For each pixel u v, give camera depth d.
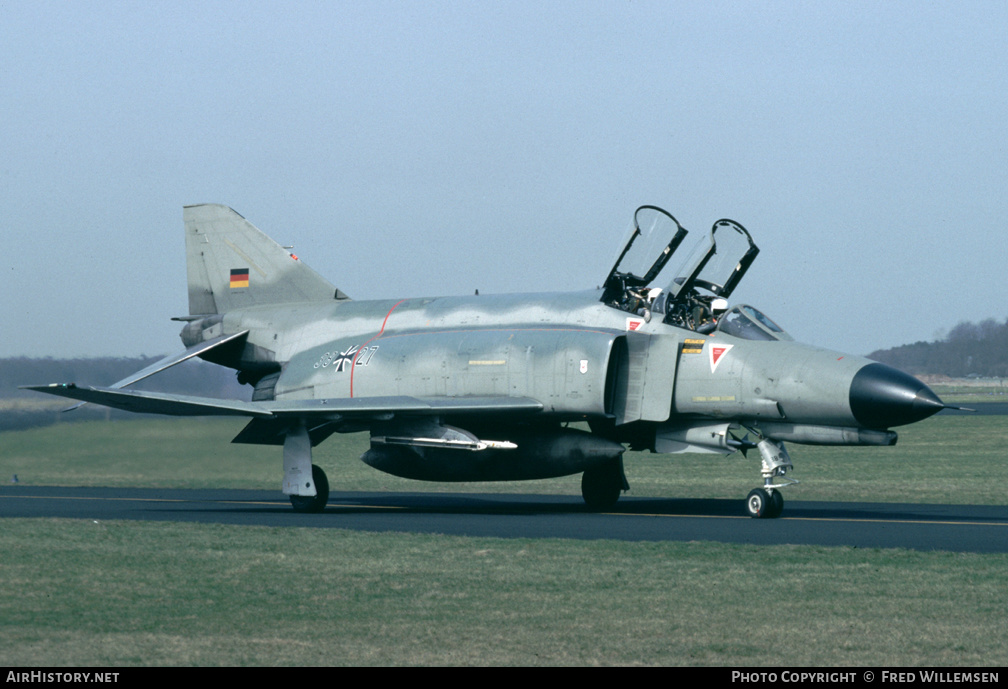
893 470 66.88
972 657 17.97
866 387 37.94
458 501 50.16
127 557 28.17
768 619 20.64
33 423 68.69
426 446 44.34
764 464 40.03
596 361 41.75
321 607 21.80
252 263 56.28
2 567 26.62
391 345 47.81
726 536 33.03
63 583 24.47
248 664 17.56
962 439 96.75
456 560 27.56
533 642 18.94
